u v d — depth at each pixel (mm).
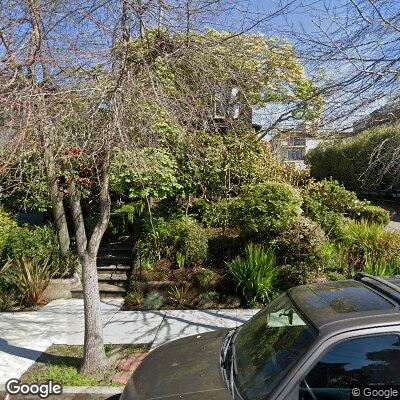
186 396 3127
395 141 5801
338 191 12000
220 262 8812
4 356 6008
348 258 8789
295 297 3615
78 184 8352
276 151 12648
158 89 4738
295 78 8875
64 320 7480
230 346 3742
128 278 9086
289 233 8398
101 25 4906
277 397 2779
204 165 7848
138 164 4820
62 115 4418
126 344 6238
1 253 9062
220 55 5219
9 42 5148
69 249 9445
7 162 4277
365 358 2844
